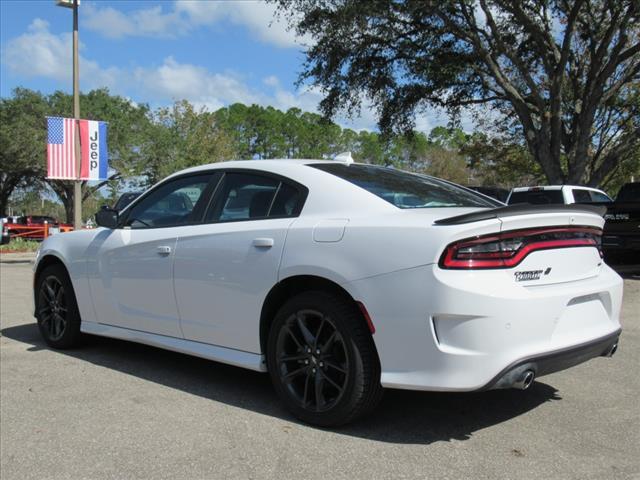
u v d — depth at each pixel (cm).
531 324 306
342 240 338
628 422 361
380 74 1814
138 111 4578
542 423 359
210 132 4366
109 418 369
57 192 4956
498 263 305
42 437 341
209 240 410
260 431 346
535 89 1644
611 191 3800
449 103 2005
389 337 316
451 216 330
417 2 1497
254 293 377
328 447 323
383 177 409
